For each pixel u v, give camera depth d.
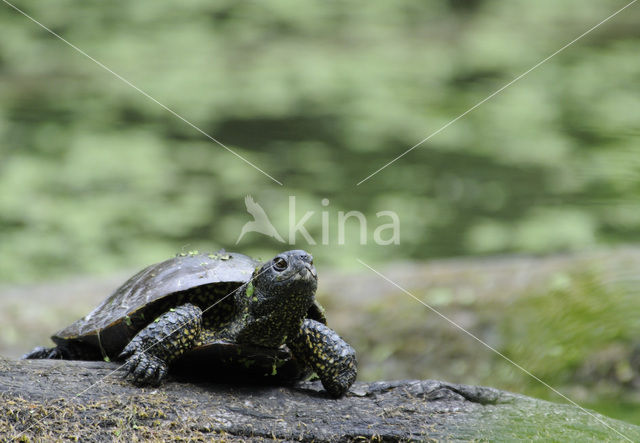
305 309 3.39
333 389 3.51
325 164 11.99
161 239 9.98
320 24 20.61
